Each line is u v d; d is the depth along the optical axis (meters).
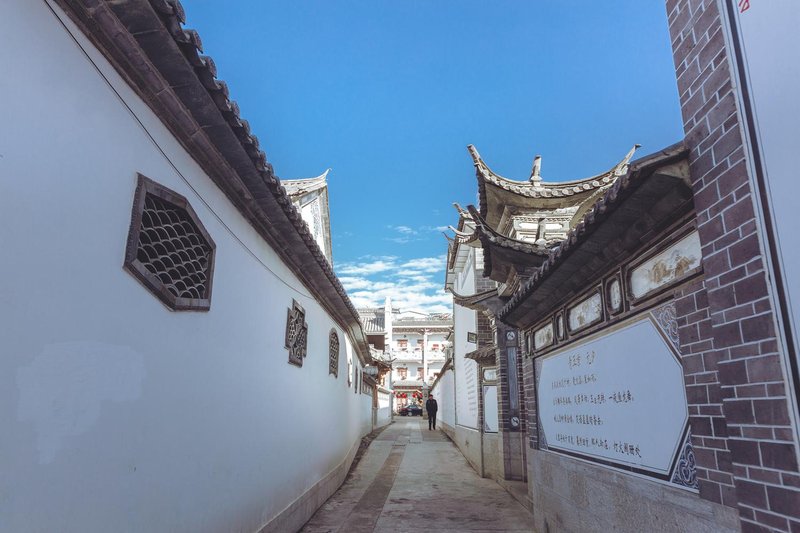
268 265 5.66
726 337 2.69
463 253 15.30
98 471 2.67
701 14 2.94
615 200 3.30
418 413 39.84
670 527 3.36
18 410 2.17
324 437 8.68
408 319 43.81
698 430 3.06
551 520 5.79
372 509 7.95
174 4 2.74
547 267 4.71
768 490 2.40
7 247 2.15
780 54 2.34
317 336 8.20
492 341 12.05
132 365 3.00
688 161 3.02
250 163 4.23
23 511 2.18
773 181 2.37
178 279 3.64
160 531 3.27
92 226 2.69
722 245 2.72
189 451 3.69
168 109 3.39
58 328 2.42
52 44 2.48
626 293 4.02
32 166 2.31
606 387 4.38
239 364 4.70
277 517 5.70
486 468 10.82
